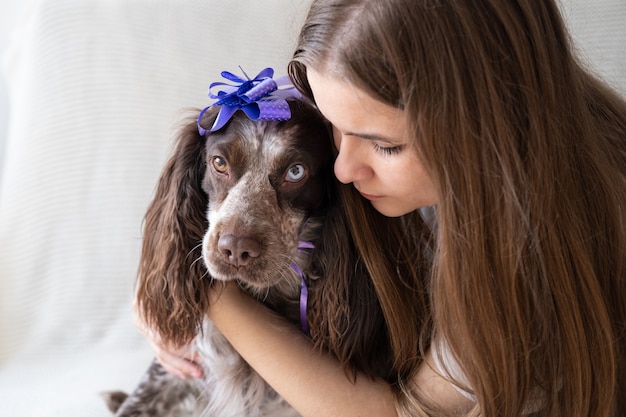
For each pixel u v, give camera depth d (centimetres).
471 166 128
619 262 150
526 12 127
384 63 121
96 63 243
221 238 144
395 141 129
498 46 124
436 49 121
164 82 243
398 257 160
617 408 161
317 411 156
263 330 161
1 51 295
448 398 156
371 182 141
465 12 122
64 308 243
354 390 157
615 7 214
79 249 244
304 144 150
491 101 124
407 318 159
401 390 159
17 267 243
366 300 164
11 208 243
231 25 244
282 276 153
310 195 156
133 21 244
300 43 136
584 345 144
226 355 180
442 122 123
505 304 138
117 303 245
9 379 222
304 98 156
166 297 164
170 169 168
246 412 181
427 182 136
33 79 245
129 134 244
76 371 225
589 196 145
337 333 161
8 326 240
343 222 161
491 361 141
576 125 140
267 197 149
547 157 131
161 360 184
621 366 157
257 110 144
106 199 244
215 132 154
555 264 139
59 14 243
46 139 242
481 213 132
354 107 126
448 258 135
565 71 137
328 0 130
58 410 198
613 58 214
